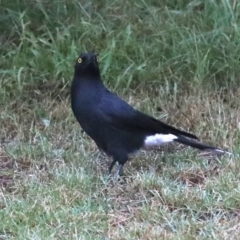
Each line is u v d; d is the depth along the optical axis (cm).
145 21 1425
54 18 1428
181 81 1327
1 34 1413
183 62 1344
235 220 947
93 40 1391
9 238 912
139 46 1366
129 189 1034
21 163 1141
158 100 1298
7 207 975
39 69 1344
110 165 1116
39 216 954
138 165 1126
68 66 1328
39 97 1316
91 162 1134
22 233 913
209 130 1227
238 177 1059
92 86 1081
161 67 1336
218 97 1294
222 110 1266
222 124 1227
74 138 1212
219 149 1134
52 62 1341
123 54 1349
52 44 1358
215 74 1336
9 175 1102
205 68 1328
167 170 1091
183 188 1026
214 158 1145
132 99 1298
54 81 1332
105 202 998
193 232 921
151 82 1328
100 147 1103
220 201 984
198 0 1438
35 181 1063
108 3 1458
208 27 1398
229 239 896
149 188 1033
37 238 896
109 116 1071
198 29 1395
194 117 1255
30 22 1405
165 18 1433
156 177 1055
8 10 1420
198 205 979
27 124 1264
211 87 1324
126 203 1006
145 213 960
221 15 1383
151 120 1088
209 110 1264
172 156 1147
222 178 1036
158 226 935
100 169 1119
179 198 991
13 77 1319
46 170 1110
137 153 1109
